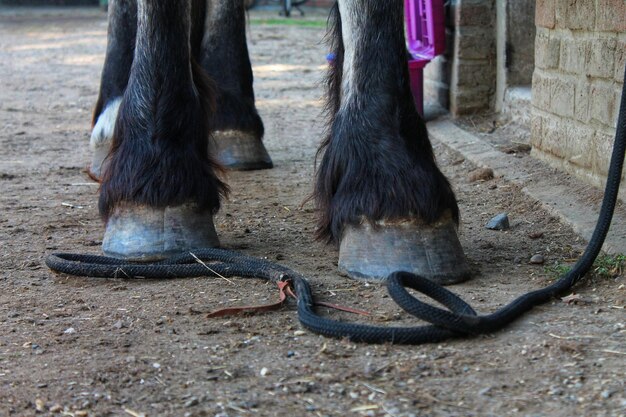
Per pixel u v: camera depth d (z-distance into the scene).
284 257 4.27
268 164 6.36
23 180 6.21
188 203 4.12
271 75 12.24
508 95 7.37
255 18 21.39
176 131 4.10
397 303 3.23
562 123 5.61
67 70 13.21
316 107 9.48
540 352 3.07
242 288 3.85
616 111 4.88
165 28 4.02
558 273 3.90
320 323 3.28
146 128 4.08
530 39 7.38
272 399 2.79
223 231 4.80
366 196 3.77
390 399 2.77
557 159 5.70
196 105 4.16
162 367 3.04
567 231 4.60
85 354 3.18
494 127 7.36
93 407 2.78
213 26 6.11
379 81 3.75
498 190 5.54
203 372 3.00
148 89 4.06
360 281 3.81
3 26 20.86
